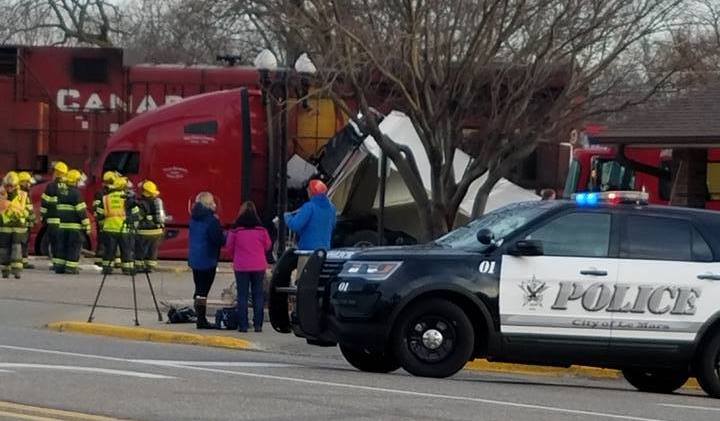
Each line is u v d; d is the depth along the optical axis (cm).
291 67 2177
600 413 1113
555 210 1340
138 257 2634
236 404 1048
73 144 3167
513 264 1310
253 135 2930
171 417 970
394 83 1900
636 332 1317
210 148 2911
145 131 2933
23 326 1833
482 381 1402
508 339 1305
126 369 1280
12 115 3148
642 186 2736
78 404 1020
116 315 1945
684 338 1325
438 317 1309
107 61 3156
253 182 2933
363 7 1730
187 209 2916
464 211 2491
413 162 1909
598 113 1811
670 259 1333
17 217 2495
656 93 1811
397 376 1335
